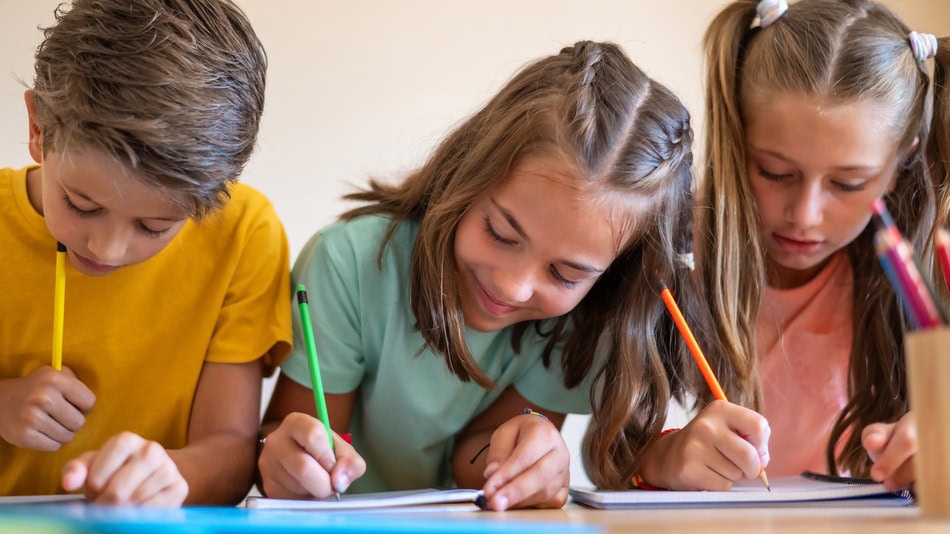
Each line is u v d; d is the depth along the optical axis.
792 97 1.20
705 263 1.29
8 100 1.75
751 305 1.27
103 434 1.13
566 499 0.98
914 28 2.14
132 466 0.73
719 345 1.25
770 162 1.23
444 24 1.99
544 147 1.00
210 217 1.14
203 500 0.99
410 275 1.15
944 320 0.62
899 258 0.62
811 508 0.85
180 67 0.90
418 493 0.92
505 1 2.03
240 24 0.99
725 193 1.27
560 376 1.25
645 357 1.17
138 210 0.90
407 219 1.20
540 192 0.99
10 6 1.75
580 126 1.00
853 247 1.39
